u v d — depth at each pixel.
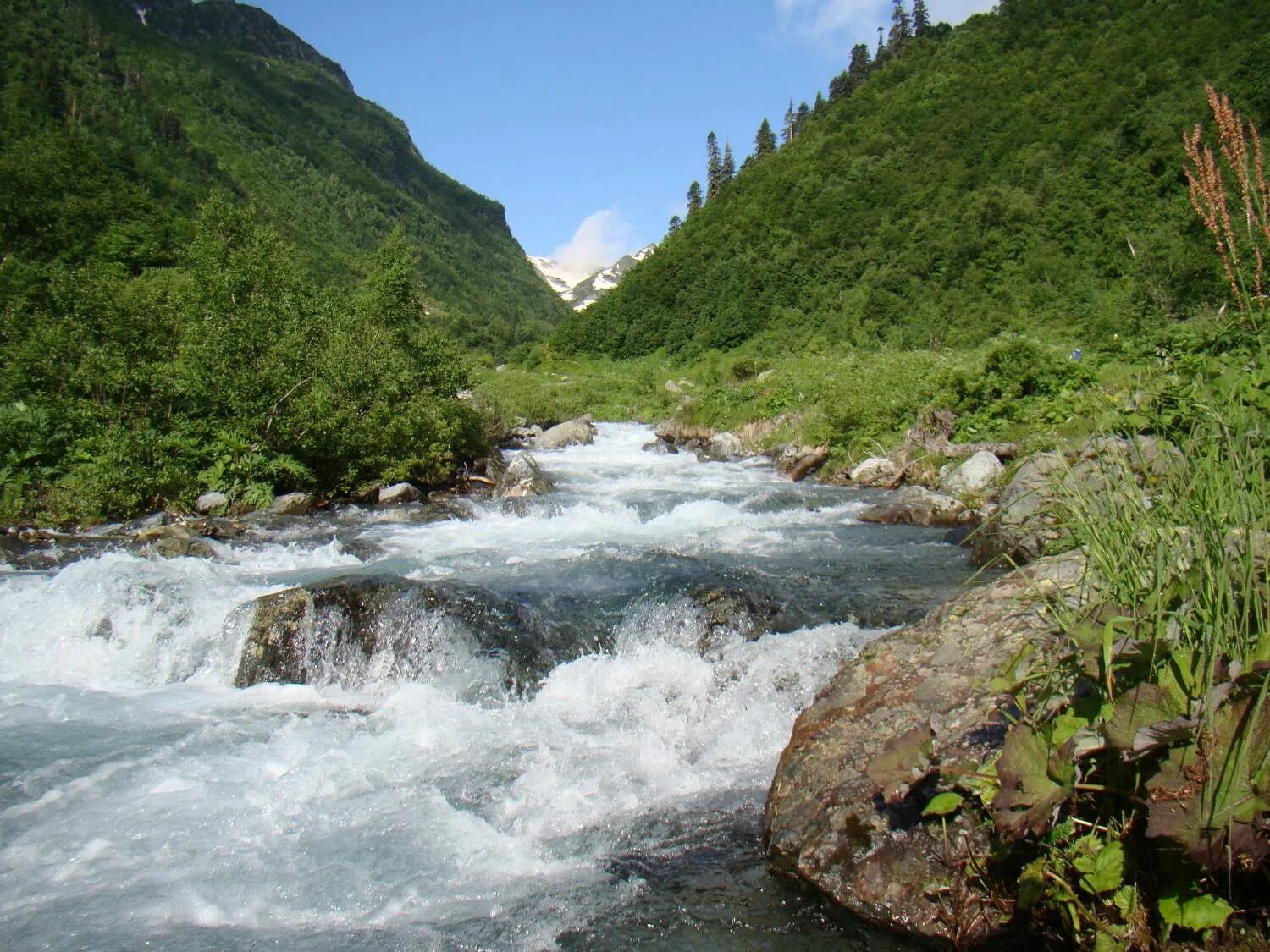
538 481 15.48
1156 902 2.32
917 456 14.88
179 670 6.36
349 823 3.95
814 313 55.12
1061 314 35.94
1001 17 86.25
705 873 3.40
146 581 7.14
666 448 22.16
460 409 17.92
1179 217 18.11
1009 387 14.58
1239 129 3.02
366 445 14.42
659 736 4.95
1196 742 2.17
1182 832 2.09
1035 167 53.91
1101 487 3.41
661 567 7.86
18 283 22.42
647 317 67.56
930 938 2.81
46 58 108.19
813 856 3.24
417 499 14.15
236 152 166.75
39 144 53.53
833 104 102.06
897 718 3.58
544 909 3.22
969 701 3.43
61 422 13.37
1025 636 3.62
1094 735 2.51
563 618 6.63
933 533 10.40
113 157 76.31
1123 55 62.31
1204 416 3.26
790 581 7.59
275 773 4.55
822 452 17.12
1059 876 2.48
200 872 3.56
